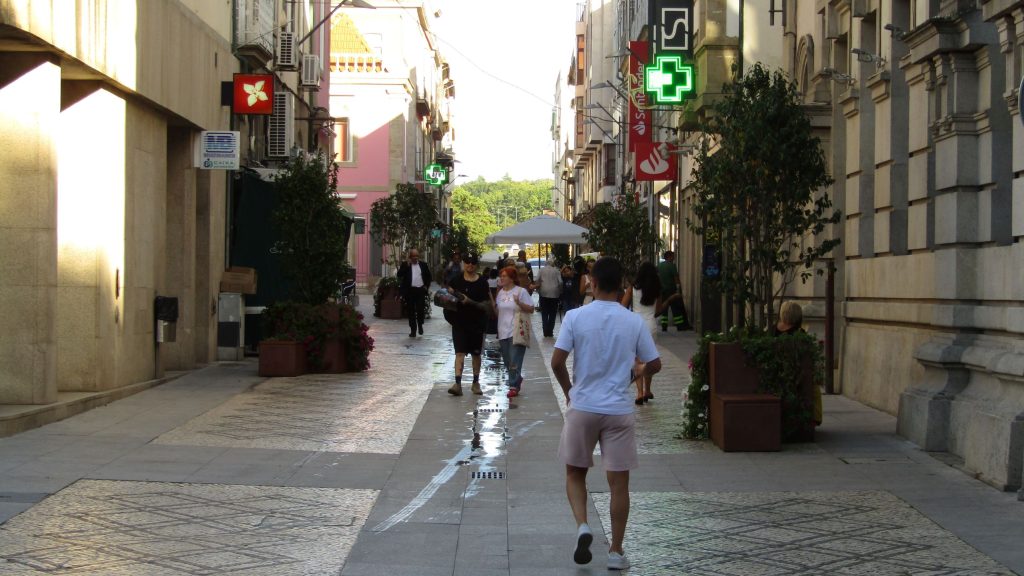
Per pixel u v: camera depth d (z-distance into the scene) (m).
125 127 14.88
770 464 10.70
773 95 12.10
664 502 9.12
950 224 11.26
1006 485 9.37
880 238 14.34
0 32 11.31
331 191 19.28
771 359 11.65
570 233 33.44
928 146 12.34
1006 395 10.08
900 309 13.28
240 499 9.10
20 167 12.35
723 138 12.48
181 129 18.09
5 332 12.50
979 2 10.84
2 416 11.49
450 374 18.66
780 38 25.27
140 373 15.87
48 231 12.45
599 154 68.44
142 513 8.52
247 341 21.56
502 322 15.95
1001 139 10.78
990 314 10.62
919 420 11.45
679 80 28.73
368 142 57.94
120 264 14.75
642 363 7.59
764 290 12.48
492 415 14.01
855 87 15.42
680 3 28.97
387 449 11.54
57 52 12.35
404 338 26.88
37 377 12.54
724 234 12.77
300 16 30.20
